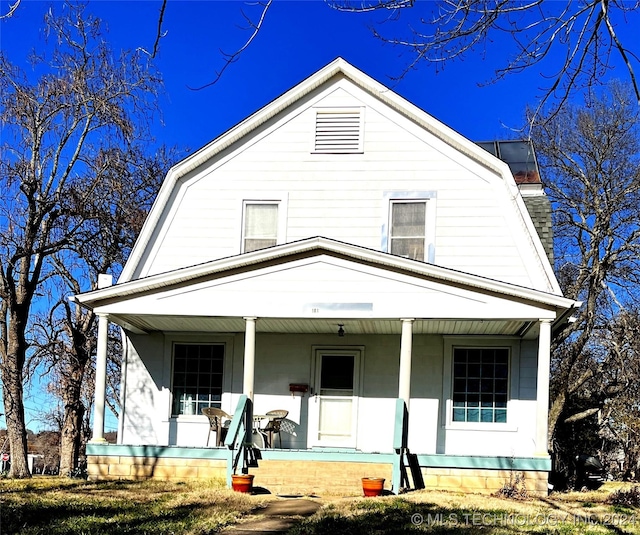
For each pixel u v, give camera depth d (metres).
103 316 14.88
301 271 14.54
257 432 16.19
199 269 14.57
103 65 17.08
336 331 16.58
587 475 19.50
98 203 18.23
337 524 10.36
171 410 16.81
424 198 16.19
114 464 14.70
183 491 13.05
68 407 23.25
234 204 16.66
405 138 16.47
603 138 23.38
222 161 16.84
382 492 12.95
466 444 15.91
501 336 16.19
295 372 16.62
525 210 15.73
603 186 21.17
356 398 16.39
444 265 15.89
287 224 16.44
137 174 21.47
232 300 14.62
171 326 16.42
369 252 14.22
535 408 15.89
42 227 17.91
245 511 11.28
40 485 13.75
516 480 13.74
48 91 16.95
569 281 24.64
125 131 17.34
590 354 23.80
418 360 16.36
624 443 23.91
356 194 16.39
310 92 16.83
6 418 17.02
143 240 16.55
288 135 16.77
